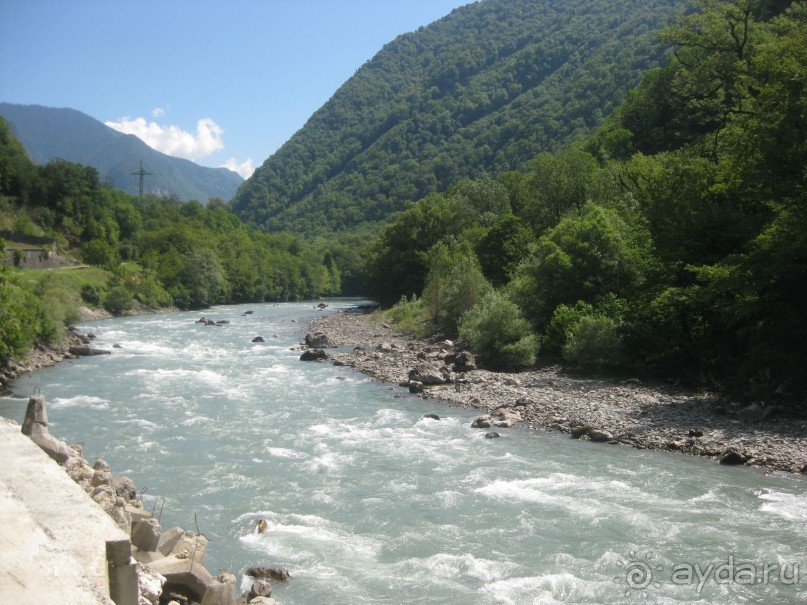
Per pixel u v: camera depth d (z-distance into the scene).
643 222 44.28
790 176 29.91
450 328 56.44
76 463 14.77
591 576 13.90
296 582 13.55
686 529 16.42
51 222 129.50
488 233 69.50
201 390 35.31
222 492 19.17
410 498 18.83
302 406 31.61
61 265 108.69
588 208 57.50
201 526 16.55
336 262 176.75
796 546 15.30
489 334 41.75
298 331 68.25
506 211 92.94
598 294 43.75
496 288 61.41
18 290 47.28
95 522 6.02
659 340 35.47
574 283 44.38
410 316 69.81
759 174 30.80
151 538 11.78
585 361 37.81
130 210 149.38
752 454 22.45
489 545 15.58
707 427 25.89
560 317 41.56
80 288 84.31
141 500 15.75
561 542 15.73
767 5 77.00
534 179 73.69
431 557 14.78
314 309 107.06
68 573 4.61
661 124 87.50
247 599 12.10
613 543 15.62
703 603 12.62
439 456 23.16
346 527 16.69
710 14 52.12
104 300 87.50
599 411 29.02
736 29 53.94
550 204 71.19
